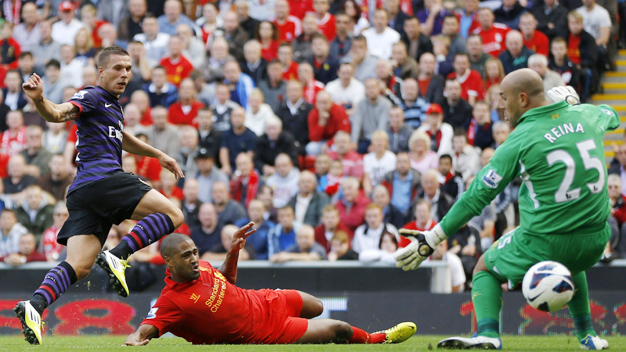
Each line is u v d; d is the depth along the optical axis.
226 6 40.81
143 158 31.92
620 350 13.61
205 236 28.70
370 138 33.09
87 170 14.39
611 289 25.08
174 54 36.53
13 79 36.88
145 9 39.91
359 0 39.94
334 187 30.70
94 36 40.38
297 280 26.36
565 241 12.53
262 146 32.44
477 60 34.25
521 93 12.76
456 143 30.75
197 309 14.19
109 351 12.69
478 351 12.53
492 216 28.23
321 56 36.19
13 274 27.78
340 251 27.28
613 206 27.62
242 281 26.62
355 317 25.47
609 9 37.09
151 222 14.22
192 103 34.34
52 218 30.48
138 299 26.03
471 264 26.27
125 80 14.80
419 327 25.06
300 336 15.09
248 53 36.16
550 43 35.34
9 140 35.12
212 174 31.61
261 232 28.69
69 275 14.20
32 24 40.38
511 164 12.64
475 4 37.88
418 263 13.47
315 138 33.16
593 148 12.53
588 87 34.69
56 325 26.06
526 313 24.67
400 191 29.91
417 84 33.53
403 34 36.47
